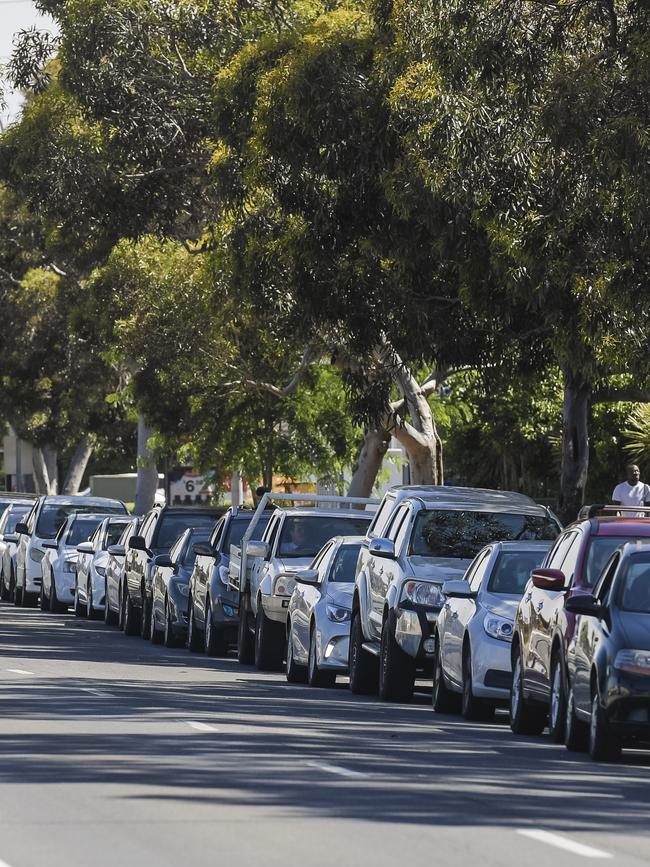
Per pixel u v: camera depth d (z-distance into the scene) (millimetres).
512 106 57219
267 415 112438
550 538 56812
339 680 66875
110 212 92250
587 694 39219
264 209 75750
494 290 63000
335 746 38625
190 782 31859
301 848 24891
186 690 55094
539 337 67875
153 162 91500
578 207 55875
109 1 87500
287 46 69062
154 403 110875
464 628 49219
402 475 135875
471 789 31547
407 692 55469
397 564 55875
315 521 70875
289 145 65250
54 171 90312
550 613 43188
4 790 30891
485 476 114625
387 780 32438
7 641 80812
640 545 40469
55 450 175000
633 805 30266
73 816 27922
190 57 89438
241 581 72375
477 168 57969
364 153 63844
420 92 59281
